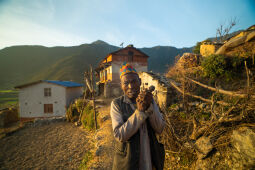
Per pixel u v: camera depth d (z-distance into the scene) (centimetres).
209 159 243
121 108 103
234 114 267
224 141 244
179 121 397
